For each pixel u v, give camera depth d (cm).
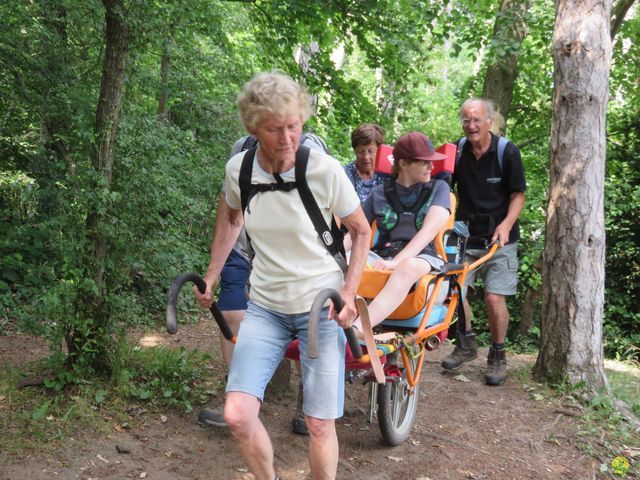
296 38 691
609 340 1055
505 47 902
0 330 526
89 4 574
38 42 595
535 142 1213
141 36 455
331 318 232
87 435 331
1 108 646
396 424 363
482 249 486
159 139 557
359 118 770
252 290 253
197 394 394
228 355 374
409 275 330
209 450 336
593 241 476
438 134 1716
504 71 1023
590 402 449
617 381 560
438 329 362
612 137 1171
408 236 372
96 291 365
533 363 572
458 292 392
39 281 591
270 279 245
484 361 567
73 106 591
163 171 548
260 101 217
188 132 782
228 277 363
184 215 694
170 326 228
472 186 485
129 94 621
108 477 298
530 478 344
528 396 464
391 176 396
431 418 415
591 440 395
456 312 412
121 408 361
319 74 743
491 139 475
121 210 395
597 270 477
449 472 342
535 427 411
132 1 390
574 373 472
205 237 784
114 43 382
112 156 386
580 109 477
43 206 654
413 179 376
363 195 437
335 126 789
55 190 630
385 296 325
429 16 805
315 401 242
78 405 352
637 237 1080
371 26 702
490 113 467
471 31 948
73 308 383
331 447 245
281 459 338
